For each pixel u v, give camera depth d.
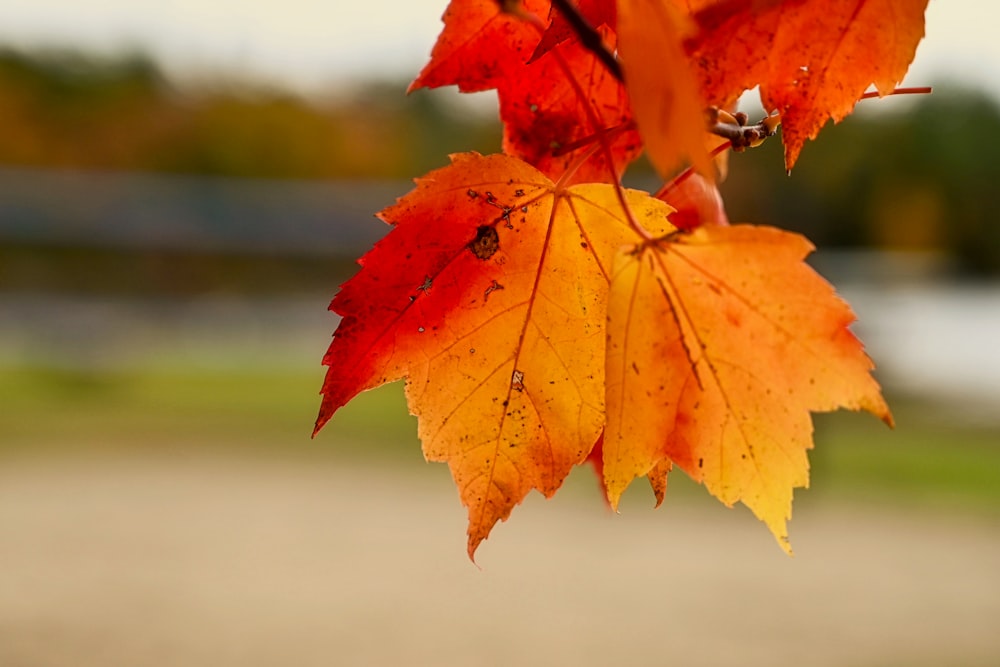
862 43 0.77
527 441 0.86
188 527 8.01
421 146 22.78
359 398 14.38
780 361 0.75
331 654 5.25
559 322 0.85
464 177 0.83
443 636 5.68
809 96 0.78
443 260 0.84
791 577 7.03
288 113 23.48
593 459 1.00
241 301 17.34
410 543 7.82
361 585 6.70
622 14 0.64
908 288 16.08
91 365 14.70
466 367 0.85
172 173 23.17
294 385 14.39
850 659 5.26
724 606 6.36
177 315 17.05
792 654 5.39
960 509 8.79
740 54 0.77
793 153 0.79
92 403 12.77
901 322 15.33
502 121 0.94
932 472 10.02
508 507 0.87
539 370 0.85
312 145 23.30
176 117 23.27
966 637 5.67
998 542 7.80
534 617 6.11
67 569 6.81
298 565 7.12
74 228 15.84
